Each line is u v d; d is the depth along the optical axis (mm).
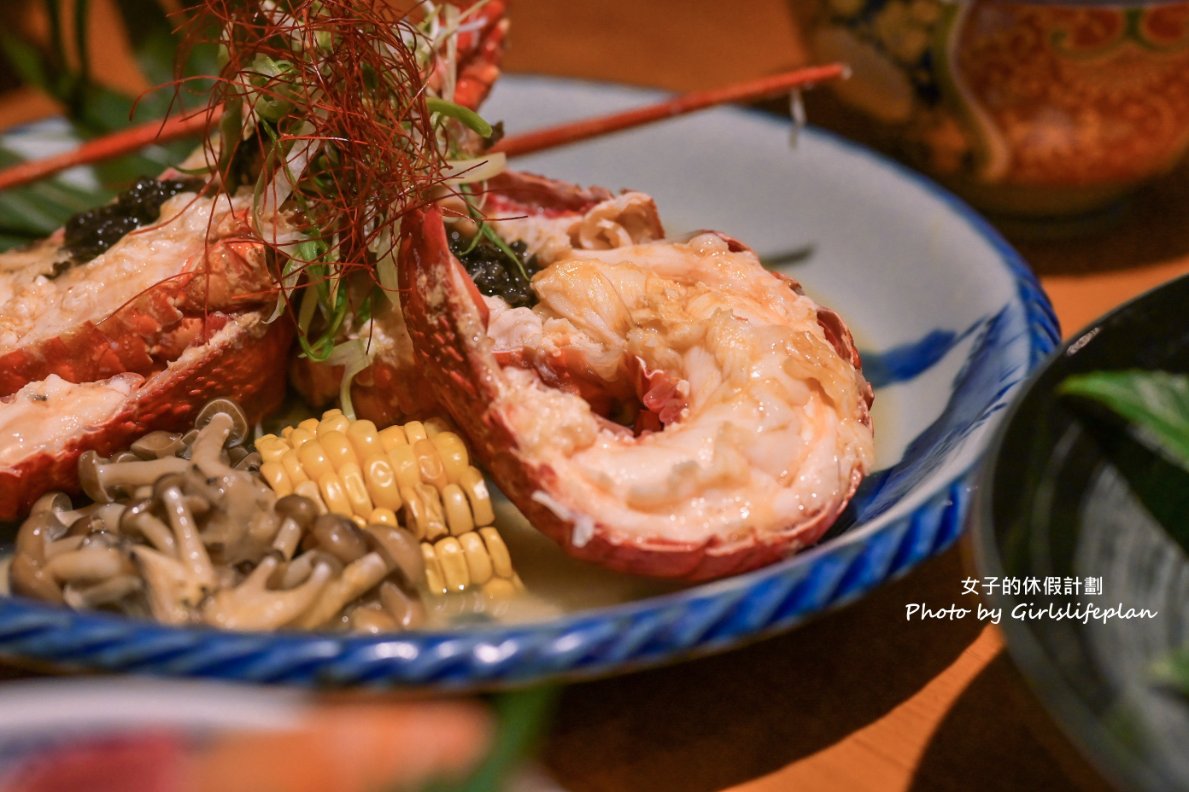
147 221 370
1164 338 303
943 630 315
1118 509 283
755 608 277
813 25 470
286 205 352
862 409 332
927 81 440
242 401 354
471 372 316
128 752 229
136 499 314
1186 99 423
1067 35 408
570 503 305
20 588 300
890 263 415
